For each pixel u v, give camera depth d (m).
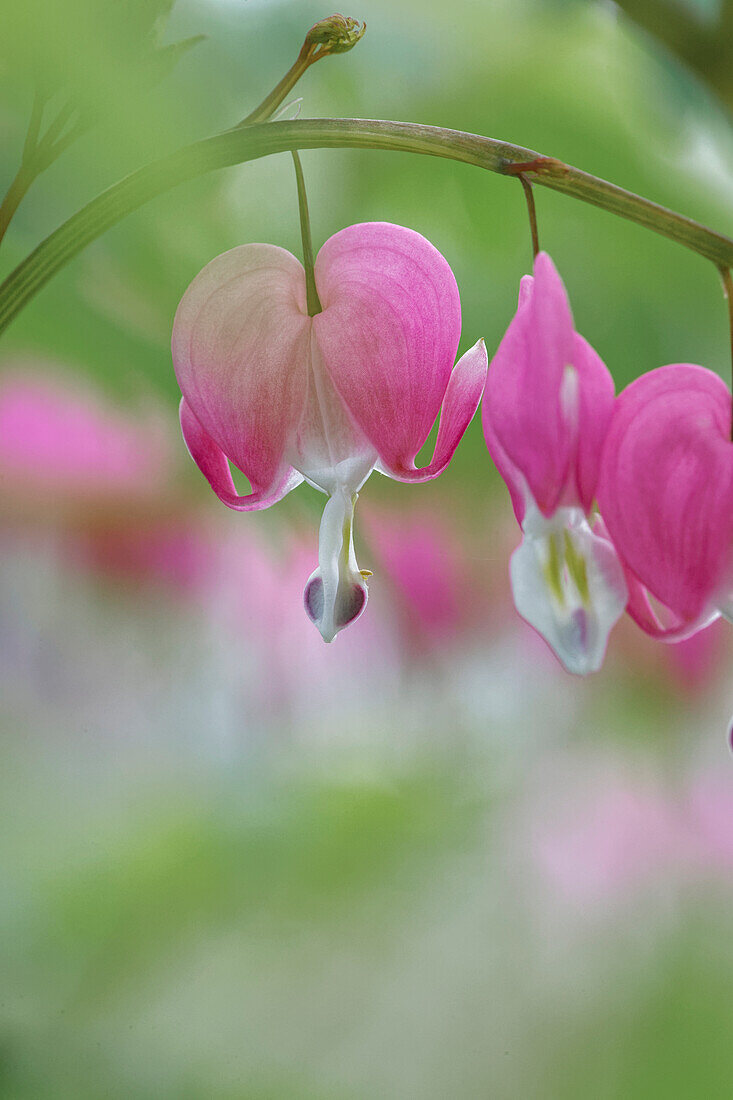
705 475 0.32
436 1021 0.42
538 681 0.49
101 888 0.41
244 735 0.47
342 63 0.38
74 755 0.45
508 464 0.32
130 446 0.47
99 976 0.40
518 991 0.43
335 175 0.38
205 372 0.32
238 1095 0.40
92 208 0.32
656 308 0.40
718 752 0.50
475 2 0.38
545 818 0.47
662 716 0.50
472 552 0.46
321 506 0.35
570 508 0.31
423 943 0.42
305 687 0.48
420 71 0.38
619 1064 0.41
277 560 0.42
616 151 0.39
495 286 0.39
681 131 0.39
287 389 0.32
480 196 0.39
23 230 0.34
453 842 0.43
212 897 0.41
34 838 0.41
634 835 0.48
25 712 0.46
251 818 0.42
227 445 0.32
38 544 0.47
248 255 0.33
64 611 0.48
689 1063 0.41
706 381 0.32
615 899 0.45
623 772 0.49
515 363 0.31
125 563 0.48
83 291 0.35
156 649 0.48
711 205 0.39
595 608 0.31
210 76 0.34
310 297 0.32
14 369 0.45
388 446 0.32
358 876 0.42
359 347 0.32
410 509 0.44
